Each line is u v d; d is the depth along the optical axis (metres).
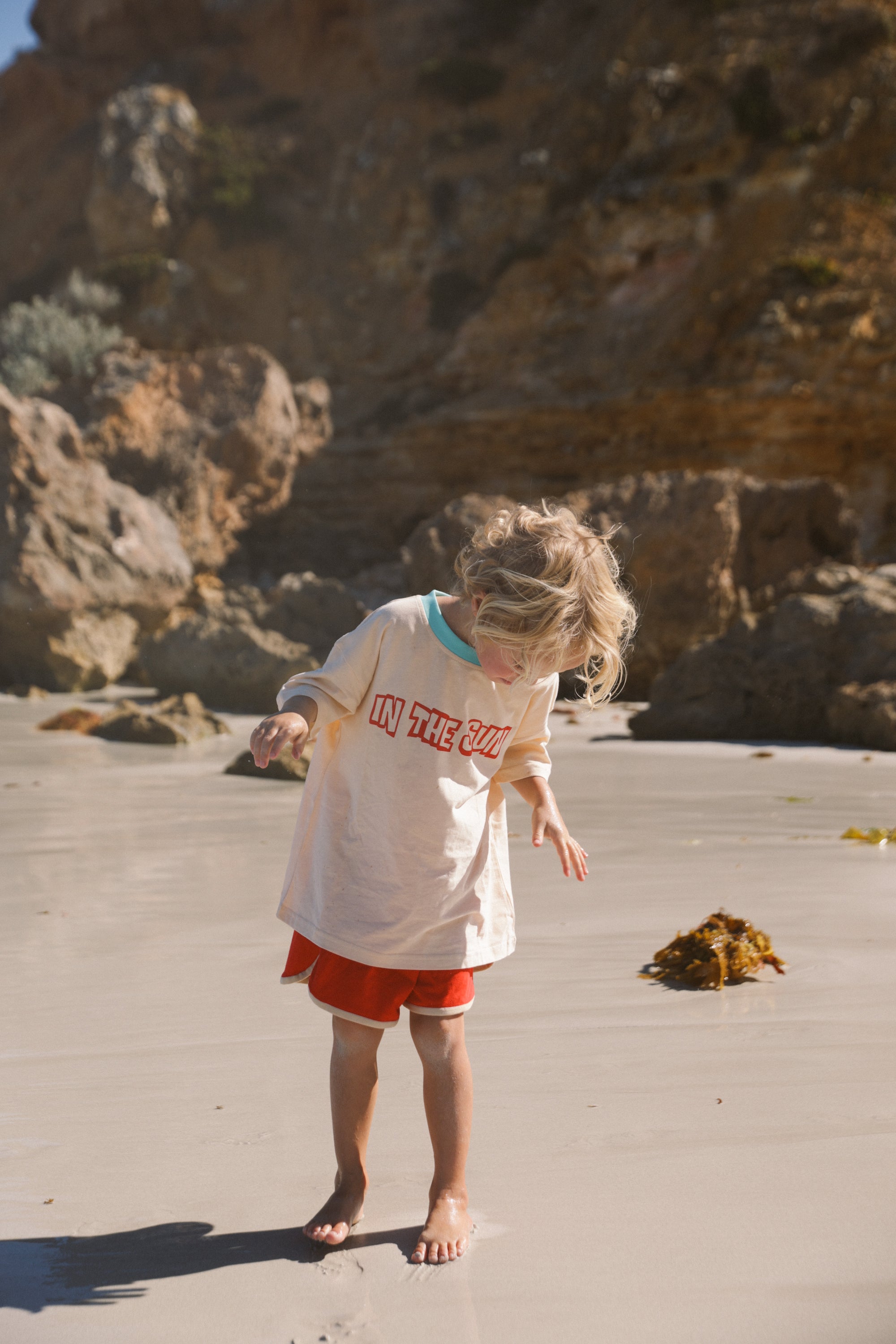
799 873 5.48
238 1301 1.78
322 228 38.88
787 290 28.00
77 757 11.17
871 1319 1.67
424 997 2.17
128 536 21.33
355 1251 1.95
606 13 37.28
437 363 33.94
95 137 43.59
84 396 28.08
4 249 43.84
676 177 30.62
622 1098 2.63
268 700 16.41
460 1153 2.07
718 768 10.08
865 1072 2.78
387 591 26.98
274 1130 2.49
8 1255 1.94
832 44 30.95
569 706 16.08
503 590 2.07
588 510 17.81
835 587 13.76
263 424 26.97
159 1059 2.96
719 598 16.95
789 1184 2.15
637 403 28.27
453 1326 1.69
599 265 30.91
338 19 42.94
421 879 2.15
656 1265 1.85
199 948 4.16
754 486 17.70
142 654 17.91
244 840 6.64
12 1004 3.46
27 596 19.47
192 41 45.12
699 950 3.71
